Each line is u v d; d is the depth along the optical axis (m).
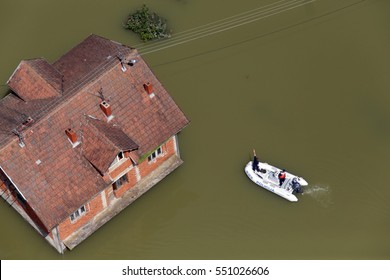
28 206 182.75
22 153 175.00
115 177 184.00
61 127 179.50
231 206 193.62
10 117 187.62
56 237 182.50
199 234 189.75
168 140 192.62
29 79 191.38
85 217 186.62
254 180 195.38
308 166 199.38
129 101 186.25
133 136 185.00
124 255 187.38
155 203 195.25
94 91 183.50
